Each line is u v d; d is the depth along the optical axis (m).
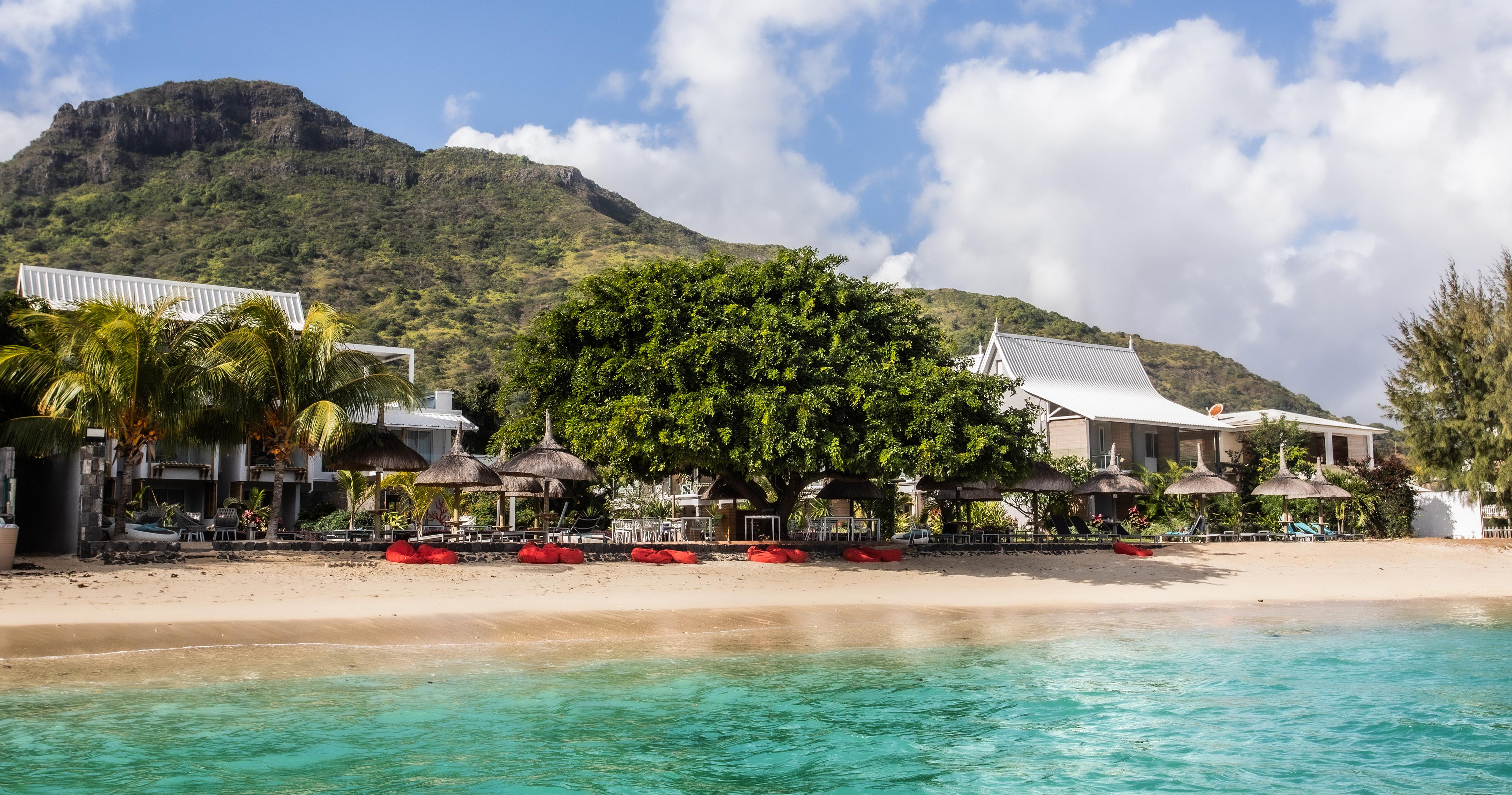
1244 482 44.56
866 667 13.52
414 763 9.11
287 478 40.62
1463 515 40.50
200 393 23.92
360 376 25.92
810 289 25.39
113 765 8.67
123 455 23.27
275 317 24.66
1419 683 13.29
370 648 13.42
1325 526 39.81
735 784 9.07
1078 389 50.47
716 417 22.61
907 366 25.48
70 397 21.77
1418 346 39.34
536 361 26.45
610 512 36.62
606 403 23.70
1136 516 39.44
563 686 11.88
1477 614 19.92
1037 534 35.16
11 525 19.08
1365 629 17.78
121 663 11.92
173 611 14.99
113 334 22.20
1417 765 9.88
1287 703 12.20
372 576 19.72
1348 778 9.48
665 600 18.67
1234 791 9.11
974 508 40.53
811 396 22.31
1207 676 13.55
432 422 44.56
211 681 11.38
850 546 27.14
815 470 25.23
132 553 21.25
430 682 11.80
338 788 8.38
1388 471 41.41
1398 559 30.70
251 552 22.73
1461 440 38.50
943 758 9.92
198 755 8.99
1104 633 16.77
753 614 17.56
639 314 24.41
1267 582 25.20
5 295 26.23
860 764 9.72
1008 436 23.73
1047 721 11.23
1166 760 9.98
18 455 23.50
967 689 12.51
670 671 12.89
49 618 13.88
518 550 24.44
